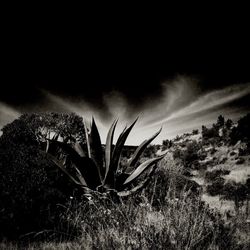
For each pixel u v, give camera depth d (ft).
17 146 22.27
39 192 15.71
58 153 29.37
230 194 28.89
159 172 25.20
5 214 13.48
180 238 9.67
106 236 10.31
